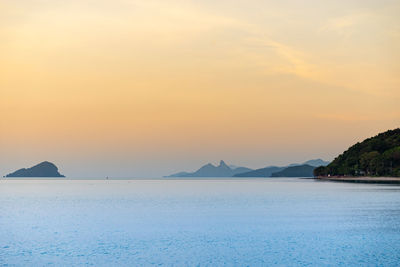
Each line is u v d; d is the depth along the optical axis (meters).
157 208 100.00
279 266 41.03
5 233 61.69
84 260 43.91
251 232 60.56
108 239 55.72
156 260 43.72
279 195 153.62
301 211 88.94
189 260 43.66
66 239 56.00
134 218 78.56
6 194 175.12
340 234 57.72
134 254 46.50
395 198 124.00
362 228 63.00
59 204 115.94
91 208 101.62
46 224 71.50
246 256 45.16
